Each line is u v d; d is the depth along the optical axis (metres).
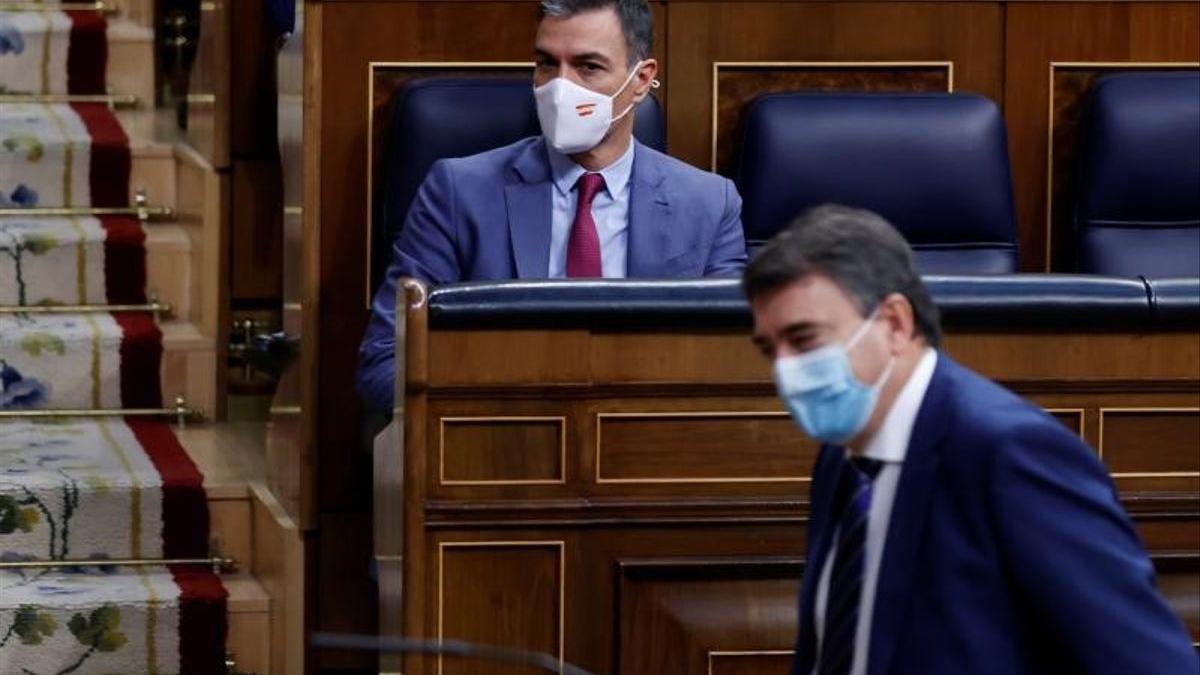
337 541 12.65
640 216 11.49
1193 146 12.86
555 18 11.24
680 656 9.33
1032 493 6.36
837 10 13.07
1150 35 13.30
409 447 9.12
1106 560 6.31
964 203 12.50
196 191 15.81
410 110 12.15
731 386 9.30
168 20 17.70
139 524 13.68
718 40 13.01
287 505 13.04
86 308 15.68
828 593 6.75
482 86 12.25
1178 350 9.40
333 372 12.56
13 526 13.48
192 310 15.89
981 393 6.55
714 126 13.03
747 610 9.34
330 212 12.52
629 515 9.28
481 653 7.30
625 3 11.29
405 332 9.12
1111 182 12.84
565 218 11.45
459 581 9.23
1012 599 6.43
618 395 9.27
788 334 6.52
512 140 12.18
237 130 15.55
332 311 12.54
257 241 15.60
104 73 17.56
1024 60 13.23
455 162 11.49
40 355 15.06
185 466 14.12
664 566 9.28
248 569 13.86
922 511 6.50
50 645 12.87
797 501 9.34
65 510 13.55
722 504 9.31
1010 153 13.28
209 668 13.16
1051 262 13.38
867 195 12.42
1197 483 9.48
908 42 13.14
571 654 9.30
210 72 15.73
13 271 15.55
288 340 13.23
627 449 9.29
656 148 12.34
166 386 15.41
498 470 9.23
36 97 17.33
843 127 12.44
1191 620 9.45
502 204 11.41
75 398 15.20
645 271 11.46
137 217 16.38
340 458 12.60
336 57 12.48
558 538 9.27
